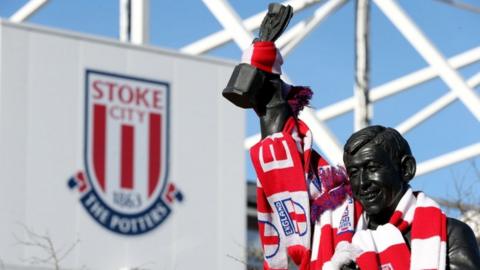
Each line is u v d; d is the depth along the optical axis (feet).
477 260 21.42
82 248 82.07
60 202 82.43
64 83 84.69
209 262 86.48
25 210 81.46
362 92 76.28
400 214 21.76
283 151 23.03
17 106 83.15
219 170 88.99
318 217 22.81
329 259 22.09
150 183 85.66
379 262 21.57
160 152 86.84
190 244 86.17
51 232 81.56
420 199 21.95
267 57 23.36
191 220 86.79
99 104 85.56
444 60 89.51
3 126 82.38
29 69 83.97
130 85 86.79
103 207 83.46
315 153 23.53
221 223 87.97
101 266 82.58
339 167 22.91
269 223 23.25
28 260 80.02
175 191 86.69
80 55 85.61
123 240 83.56
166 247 85.30
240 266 86.53
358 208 22.41
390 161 21.85
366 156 21.83
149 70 87.92
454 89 89.04
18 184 81.71
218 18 88.28
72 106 84.58
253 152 23.30
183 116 88.53
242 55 23.67
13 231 80.64
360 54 76.64
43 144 83.10
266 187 23.08
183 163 87.76
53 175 82.74
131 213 84.33
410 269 21.33
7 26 83.66
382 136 21.94
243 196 89.30
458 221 21.83
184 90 88.99
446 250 21.49
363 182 21.86
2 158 81.76
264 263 23.27
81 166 83.71
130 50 87.10
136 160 85.56
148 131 86.63
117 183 84.38
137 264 83.56
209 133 89.15
